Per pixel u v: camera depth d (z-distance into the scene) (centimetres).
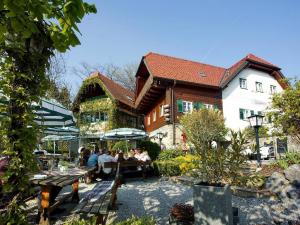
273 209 629
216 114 1784
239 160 513
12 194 361
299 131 1090
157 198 787
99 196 518
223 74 2809
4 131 351
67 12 244
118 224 322
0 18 274
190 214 510
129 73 4741
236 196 764
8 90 357
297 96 1048
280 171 870
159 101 2516
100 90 2873
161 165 1258
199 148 550
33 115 373
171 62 2603
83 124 2764
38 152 1560
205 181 507
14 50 350
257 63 2725
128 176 1269
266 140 1574
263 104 2738
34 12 234
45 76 388
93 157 1164
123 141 2038
